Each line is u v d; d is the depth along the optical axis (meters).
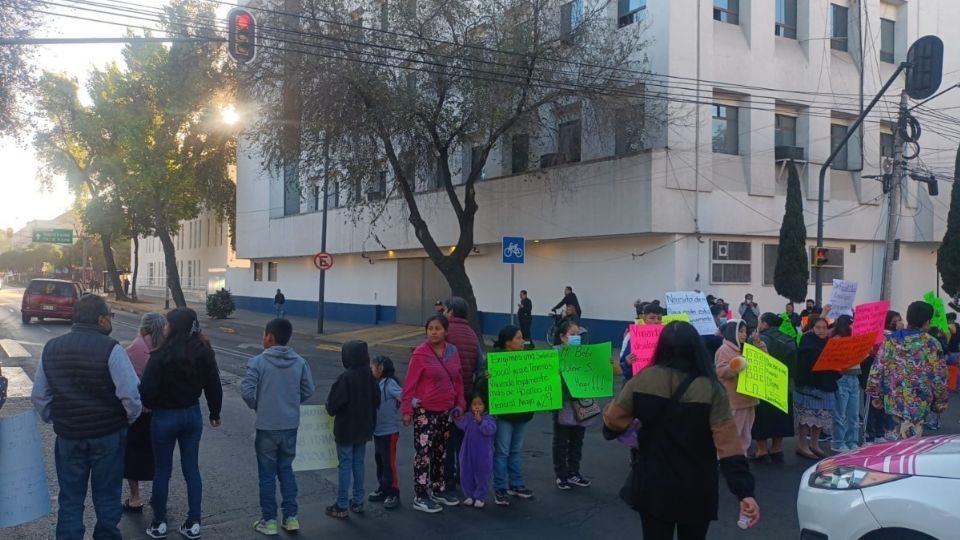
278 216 38.78
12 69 18.14
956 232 22.16
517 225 23.11
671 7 19.27
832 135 23.20
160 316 6.94
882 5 24.27
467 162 25.53
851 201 23.03
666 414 3.76
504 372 6.80
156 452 5.85
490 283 25.69
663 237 19.69
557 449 7.45
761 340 8.65
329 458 6.59
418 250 28.70
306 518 6.54
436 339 6.67
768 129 21.03
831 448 9.24
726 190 20.20
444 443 6.90
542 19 18.31
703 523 3.75
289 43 17.70
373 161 19.19
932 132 24.89
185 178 38.38
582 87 18.28
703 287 19.94
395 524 6.38
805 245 20.97
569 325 7.66
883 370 7.86
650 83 18.91
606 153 20.44
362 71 17.45
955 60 25.22
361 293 33.34
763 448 8.69
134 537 5.95
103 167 38.19
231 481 7.60
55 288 28.48
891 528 3.97
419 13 18.45
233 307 36.31
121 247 78.75
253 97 19.64
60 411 5.04
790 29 22.25
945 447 4.34
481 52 17.94
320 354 21.03
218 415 6.11
